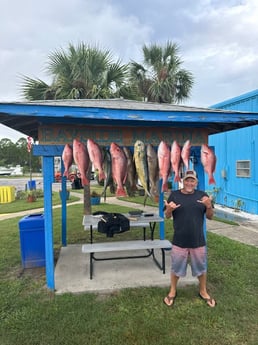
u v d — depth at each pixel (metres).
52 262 3.66
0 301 3.36
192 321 2.92
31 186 17.14
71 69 9.17
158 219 5.14
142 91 13.73
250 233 6.50
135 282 3.84
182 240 3.18
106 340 2.63
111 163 3.27
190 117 3.36
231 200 9.80
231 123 3.92
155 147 3.66
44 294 3.53
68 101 3.79
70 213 9.47
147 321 2.91
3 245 5.83
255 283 3.79
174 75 13.49
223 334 2.71
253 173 8.63
